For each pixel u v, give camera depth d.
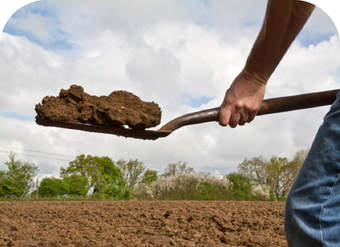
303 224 1.21
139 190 12.25
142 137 1.64
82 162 19.12
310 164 1.23
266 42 1.66
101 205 5.79
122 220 4.13
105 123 1.50
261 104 1.86
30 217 4.52
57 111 1.43
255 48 1.73
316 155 1.22
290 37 1.66
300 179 1.26
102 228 3.64
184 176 11.61
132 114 1.52
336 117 1.19
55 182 17.70
